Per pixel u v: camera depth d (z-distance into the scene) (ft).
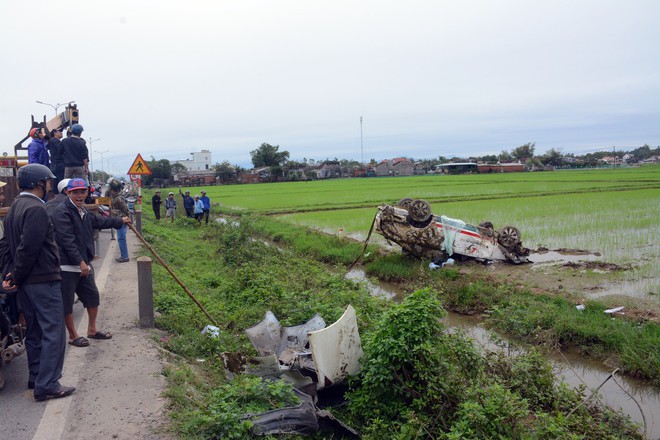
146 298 26.76
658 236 64.85
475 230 54.08
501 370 24.90
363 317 29.84
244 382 20.08
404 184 212.02
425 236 53.11
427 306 21.42
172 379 20.38
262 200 144.77
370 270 55.21
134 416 17.34
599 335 32.09
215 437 16.58
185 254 55.88
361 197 141.28
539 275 47.96
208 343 26.00
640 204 99.19
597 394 24.66
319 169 414.21
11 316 20.30
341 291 37.37
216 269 50.21
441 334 22.44
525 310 37.01
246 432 16.94
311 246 66.13
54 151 35.99
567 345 33.06
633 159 542.16
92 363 21.74
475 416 18.57
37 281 18.02
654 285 42.63
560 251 58.08
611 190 140.36
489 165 372.58
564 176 246.47
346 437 19.57
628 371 28.99
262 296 35.91
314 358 21.26
